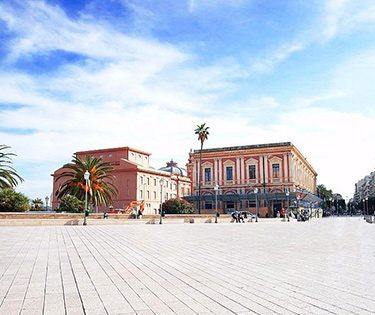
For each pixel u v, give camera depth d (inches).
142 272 355.6
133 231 969.5
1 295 265.1
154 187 3405.5
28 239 683.4
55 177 3378.4
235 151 2861.7
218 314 219.9
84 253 493.4
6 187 1632.6
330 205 5935.0
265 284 302.7
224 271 362.3
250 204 2748.5
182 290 281.0
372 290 281.6
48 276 333.7
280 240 730.2
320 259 447.8
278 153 2741.1
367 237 824.9
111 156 3371.1
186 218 1720.0
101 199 1930.4
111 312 223.9
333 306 237.1
